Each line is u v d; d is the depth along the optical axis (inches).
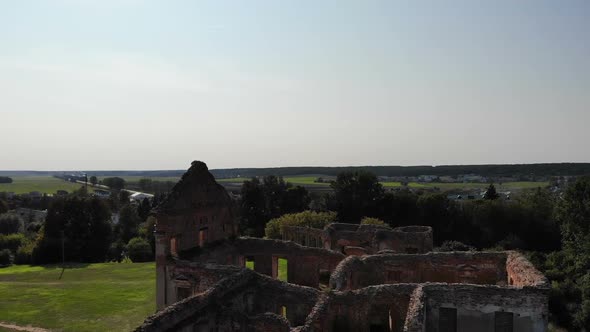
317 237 2625.5
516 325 1286.9
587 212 2743.6
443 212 4067.4
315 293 1422.2
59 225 4124.0
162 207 1662.2
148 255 3927.2
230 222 2095.2
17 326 1882.4
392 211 4114.2
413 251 2278.5
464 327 1320.1
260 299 1494.8
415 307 1159.0
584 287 2228.1
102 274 3105.3
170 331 1141.7
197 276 1592.0
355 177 4286.4
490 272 1731.1
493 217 4072.3
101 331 1802.4
